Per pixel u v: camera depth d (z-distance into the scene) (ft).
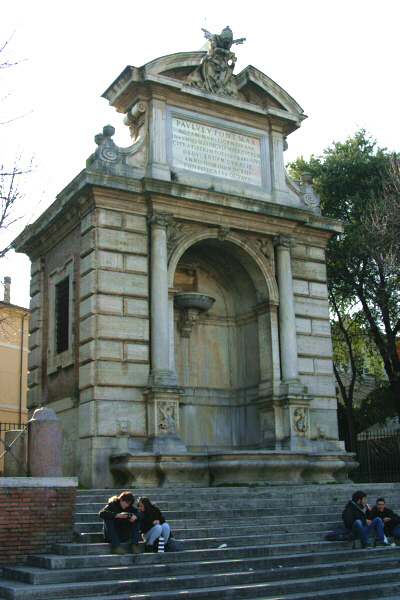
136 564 45.32
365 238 103.45
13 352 142.20
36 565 46.01
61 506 50.55
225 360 90.99
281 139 91.61
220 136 86.84
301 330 87.35
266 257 87.04
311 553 50.98
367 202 113.39
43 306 89.71
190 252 89.20
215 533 52.49
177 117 83.87
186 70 85.40
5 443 54.08
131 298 75.77
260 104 90.48
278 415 82.43
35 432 51.75
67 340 81.66
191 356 88.58
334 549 52.85
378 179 116.57
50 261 89.30
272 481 74.54
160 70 82.43
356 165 118.93
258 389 85.92
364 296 112.27
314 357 87.45
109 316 74.02
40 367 87.40
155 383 73.15
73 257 81.30
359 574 47.37
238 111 88.28
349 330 123.75
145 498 48.47
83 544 47.73
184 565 44.57
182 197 79.20
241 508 60.64
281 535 53.26
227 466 71.31
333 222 91.97
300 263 89.76
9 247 66.03
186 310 87.10
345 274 113.60
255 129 90.02
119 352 73.67
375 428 129.59
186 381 87.40
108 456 70.49
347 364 131.54
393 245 101.96
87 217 77.05
